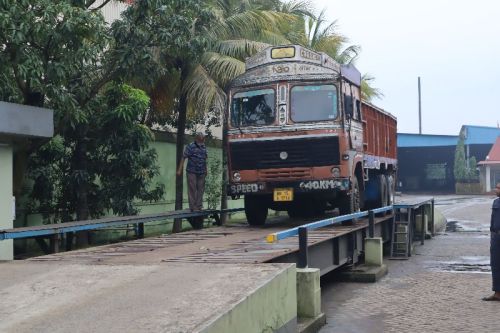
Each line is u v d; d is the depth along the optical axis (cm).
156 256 775
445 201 4012
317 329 737
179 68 1526
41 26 975
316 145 1146
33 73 980
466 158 5450
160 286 552
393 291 1010
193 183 1262
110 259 754
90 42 1106
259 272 596
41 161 1280
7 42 996
